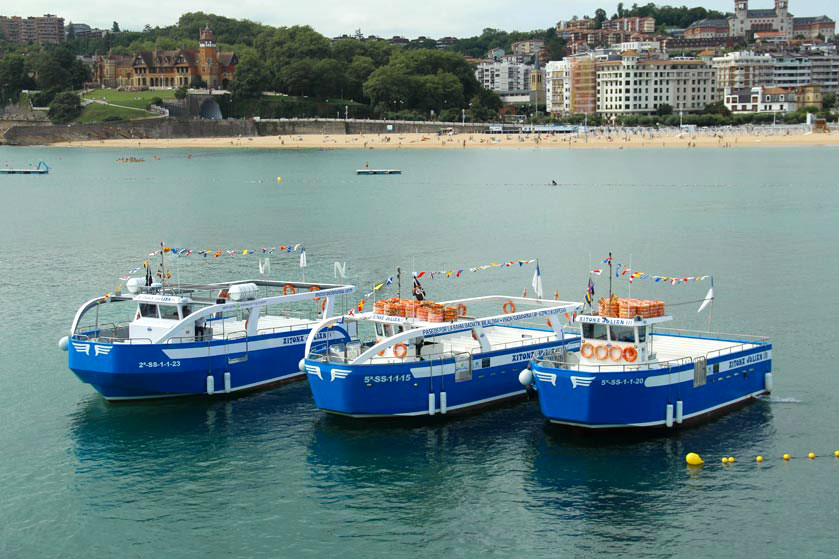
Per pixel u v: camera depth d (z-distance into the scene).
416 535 46.22
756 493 49.81
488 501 49.38
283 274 112.00
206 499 50.06
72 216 184.25
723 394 60.50
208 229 160.88
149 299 65.75
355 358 59.44
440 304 62.53
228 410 62.53
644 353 57.56
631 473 52.19
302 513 48.41
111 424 60.50
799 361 72.25
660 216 171.50
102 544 45.78
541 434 57.53
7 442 57.84
